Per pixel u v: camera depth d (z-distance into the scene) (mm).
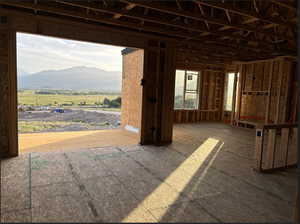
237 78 8984
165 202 2471
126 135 6289
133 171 3424
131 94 6910
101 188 2764
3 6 3650
